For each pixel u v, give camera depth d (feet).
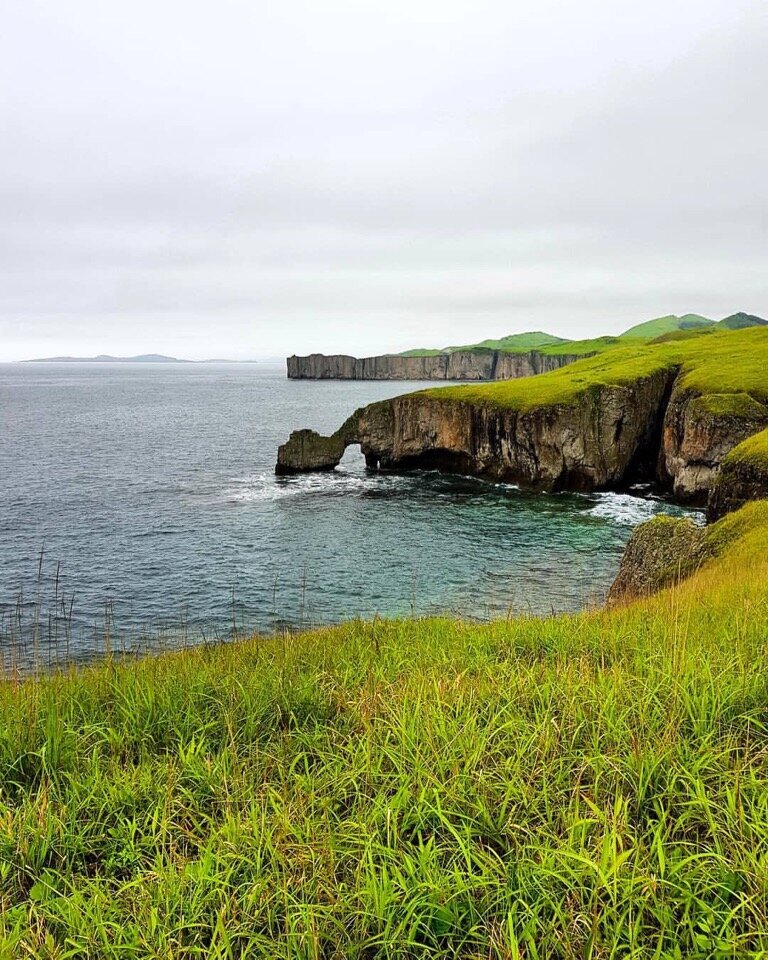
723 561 64.34
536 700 22.00
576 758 17.25
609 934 11.93
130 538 141.69
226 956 12.10
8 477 215.31
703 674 21.40
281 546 136.05
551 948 12.03
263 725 22.99
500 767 17.20
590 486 196.34
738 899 12.77
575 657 28.43
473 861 14.17
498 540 140.26
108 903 13.80
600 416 197.36
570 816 14.71
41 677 30.25
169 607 99.81
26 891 15.26
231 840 15.29
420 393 235.61
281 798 16.70
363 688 24.72
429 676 25.13
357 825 15.37
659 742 17.13
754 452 106.52
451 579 113.80
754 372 195.42
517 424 200.64
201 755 20.21
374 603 101.86
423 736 18.80
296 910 13.34
